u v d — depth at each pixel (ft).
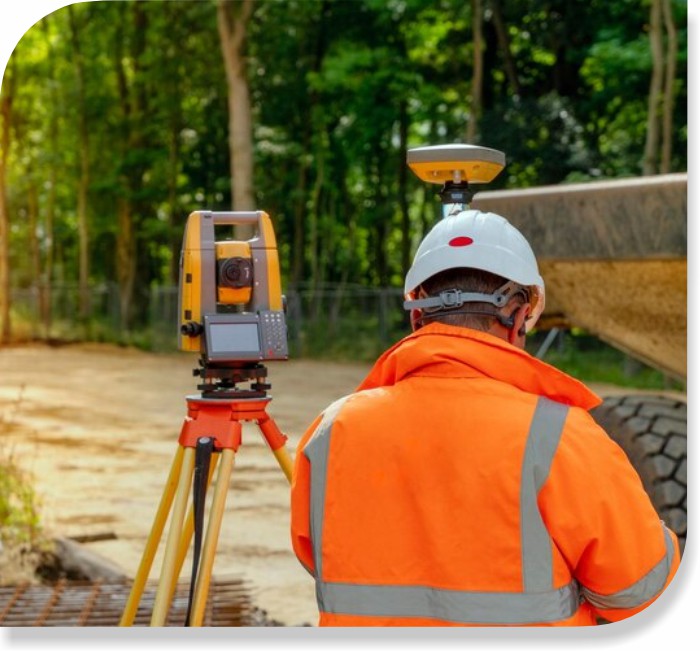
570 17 71.56
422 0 77.20
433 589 5.73
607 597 5.72
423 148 8.20
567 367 55.52
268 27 90.27
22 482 19.85
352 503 5.94
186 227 10.12
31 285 121.29
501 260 6.06
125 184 103.81
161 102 98.37
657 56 54.24
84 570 17.39
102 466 27.37
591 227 13.97
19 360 72.90
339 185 100.37
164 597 9.69
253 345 9.95
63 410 40.81
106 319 102.58
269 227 10.19
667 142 54.75
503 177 67.36
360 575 5.86
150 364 70.03
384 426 5.96
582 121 70.79
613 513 5.60
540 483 5.60
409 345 6.05
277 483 25.00
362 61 77.36
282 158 90.74
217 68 97.30
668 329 14.80
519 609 5.57
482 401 5.82
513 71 76.07
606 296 15.01
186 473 9.99
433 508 5.74
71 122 107.76
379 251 97.76
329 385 51.75
